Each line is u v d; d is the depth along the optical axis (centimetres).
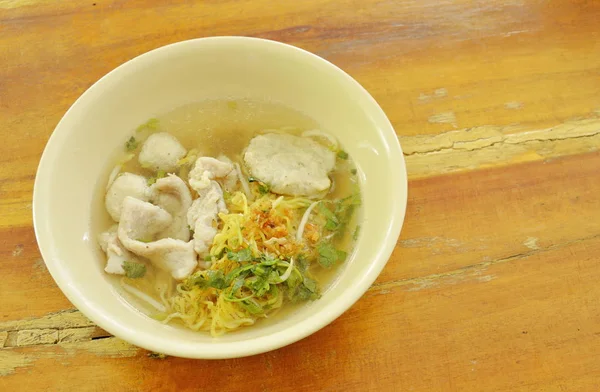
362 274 37
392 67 49
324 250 43
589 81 49
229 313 40
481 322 41
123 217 42
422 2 52
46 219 38
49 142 40
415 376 39
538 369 40
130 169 45
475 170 45
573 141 47
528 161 46
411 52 50
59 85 48
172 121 47
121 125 45
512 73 49
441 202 44
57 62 49
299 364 39
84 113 42
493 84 49
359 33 50
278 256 42
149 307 41
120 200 43
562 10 52
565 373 40
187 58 44
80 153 42
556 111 48
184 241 44
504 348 40
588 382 40
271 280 40
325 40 50
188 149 47
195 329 40
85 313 36
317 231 44
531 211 44
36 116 47
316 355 40
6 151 45
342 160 45
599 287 42
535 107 48
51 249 38
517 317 41
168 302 41
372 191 42
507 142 47
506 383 39
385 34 50
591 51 50
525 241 43
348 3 52
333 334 40
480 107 48
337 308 36
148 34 50
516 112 48
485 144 46
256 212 43
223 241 42
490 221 44
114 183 44
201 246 42
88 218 42
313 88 45
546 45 50
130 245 42
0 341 40
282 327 39
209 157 45
